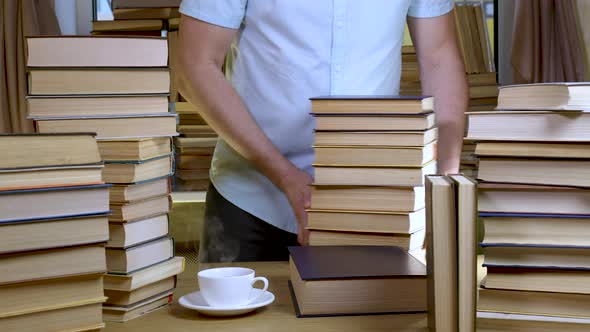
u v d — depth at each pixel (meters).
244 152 1.56
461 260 0.86
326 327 1.01
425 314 1.07
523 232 0.92
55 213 0.88
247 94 1.70
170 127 1.14
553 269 0.91
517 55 3.12
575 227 0.91
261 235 1.80
